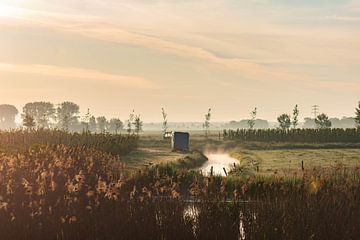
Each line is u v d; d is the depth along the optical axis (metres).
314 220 10.13
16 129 45.31
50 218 10.27
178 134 55.88
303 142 73.88
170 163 33.88
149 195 10.97
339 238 9.91
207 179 11.59
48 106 188.88
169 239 10.02
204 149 67.69
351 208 10.87
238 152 56.97
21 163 14.70
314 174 14.58
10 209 10.62
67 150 20.41
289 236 9.84
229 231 10.09
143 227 10.09
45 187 11.71
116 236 9.98
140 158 41.47
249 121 132.88
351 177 14.90
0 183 12.25
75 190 10.78
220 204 10.76
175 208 10.53
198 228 10.14
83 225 10.12
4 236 10.02
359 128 72.75
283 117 110.25
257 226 10.09
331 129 73.44
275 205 10.66
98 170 16.16
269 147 66.62
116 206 10.55
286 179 18.06
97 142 41.94
